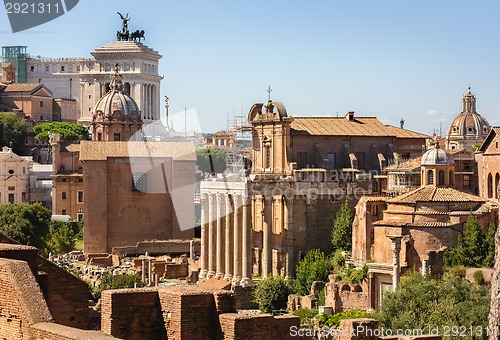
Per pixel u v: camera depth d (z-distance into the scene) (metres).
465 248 165.75
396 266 162.62
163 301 53.66
